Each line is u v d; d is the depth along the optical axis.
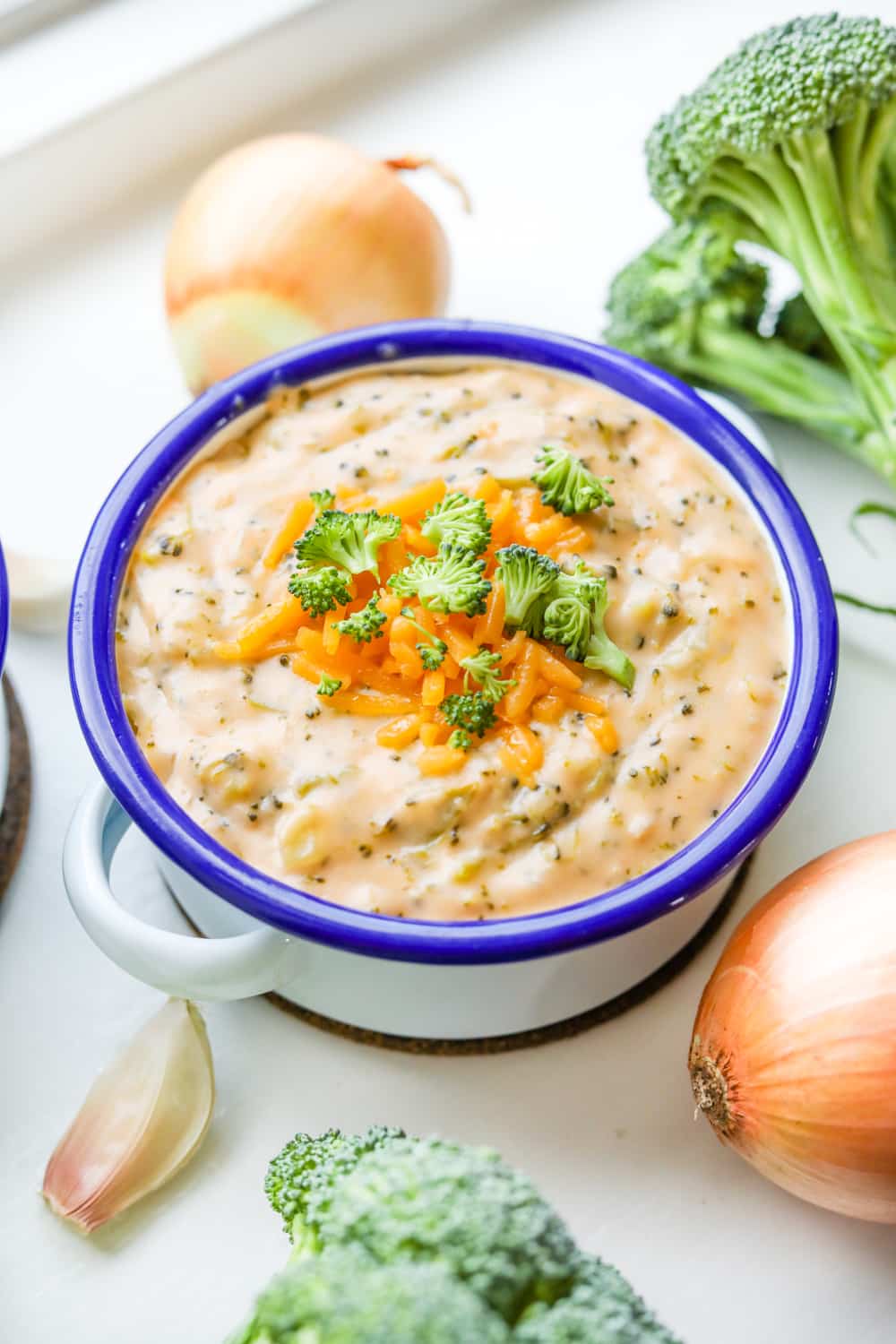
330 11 0.58
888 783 0.47
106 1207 0.42
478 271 0.56
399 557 0.43
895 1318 0.41
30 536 0.51
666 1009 0.45
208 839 0.40
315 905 0.39
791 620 0.43
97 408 0.54
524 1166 0.43
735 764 0.42
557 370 0.46
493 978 0.41
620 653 0.42
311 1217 0.39
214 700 0.42
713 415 0.45
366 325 0.49
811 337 0.51
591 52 0.60
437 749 0.41
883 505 0.51
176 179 0.58
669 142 0.49
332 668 0.42
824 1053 0.40
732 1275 0.42
